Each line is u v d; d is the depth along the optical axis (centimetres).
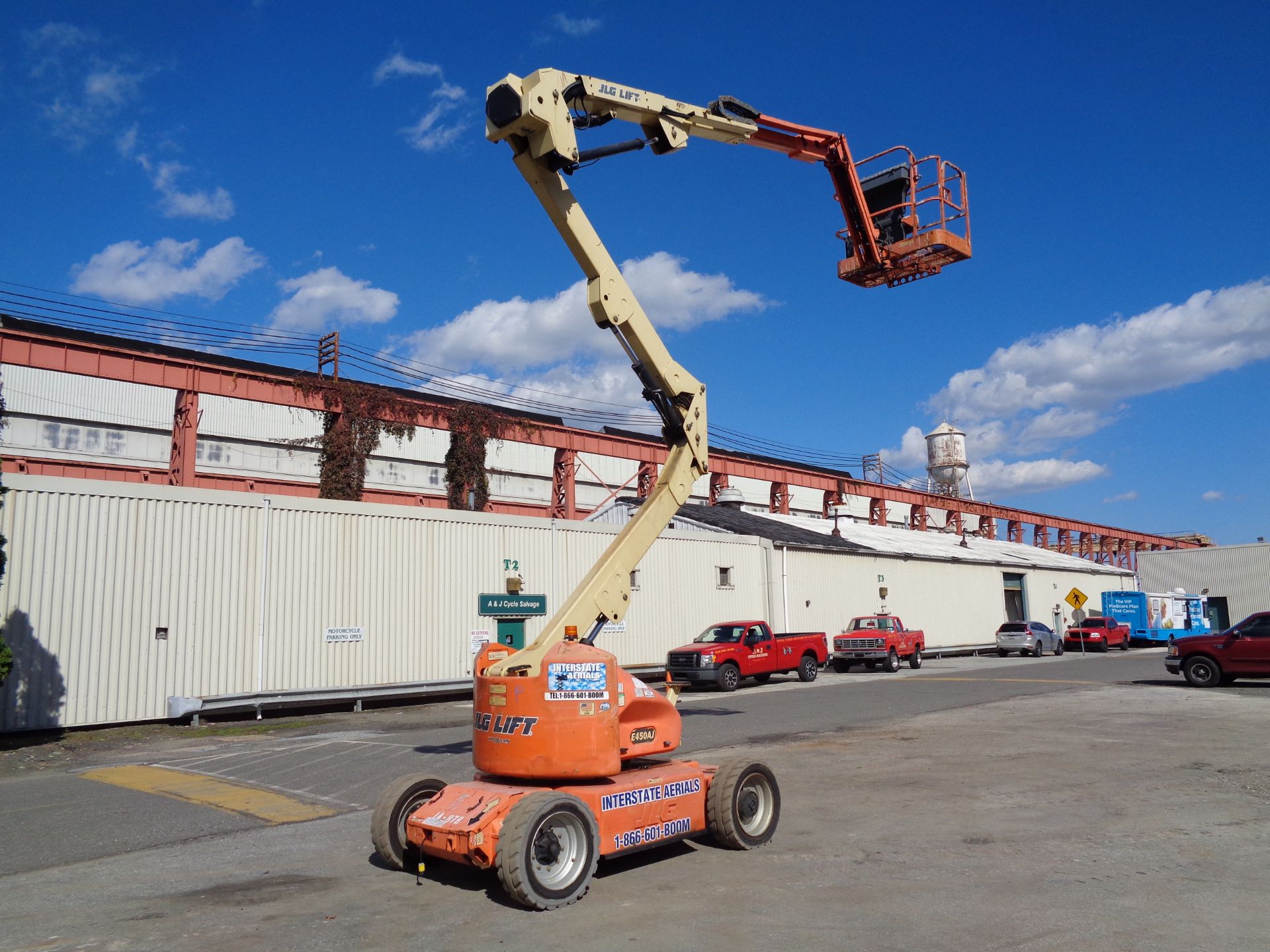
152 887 681
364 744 1412
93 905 638
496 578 2302
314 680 1919
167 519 1738
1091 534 7881
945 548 4794
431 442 5059
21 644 1526
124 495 1678
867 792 998
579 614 736
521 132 719
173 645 1717
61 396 3884
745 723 1642
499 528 2327
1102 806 902
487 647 759
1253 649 2128
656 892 648
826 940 541
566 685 688
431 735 1505
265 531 1881
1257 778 1038
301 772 1177
